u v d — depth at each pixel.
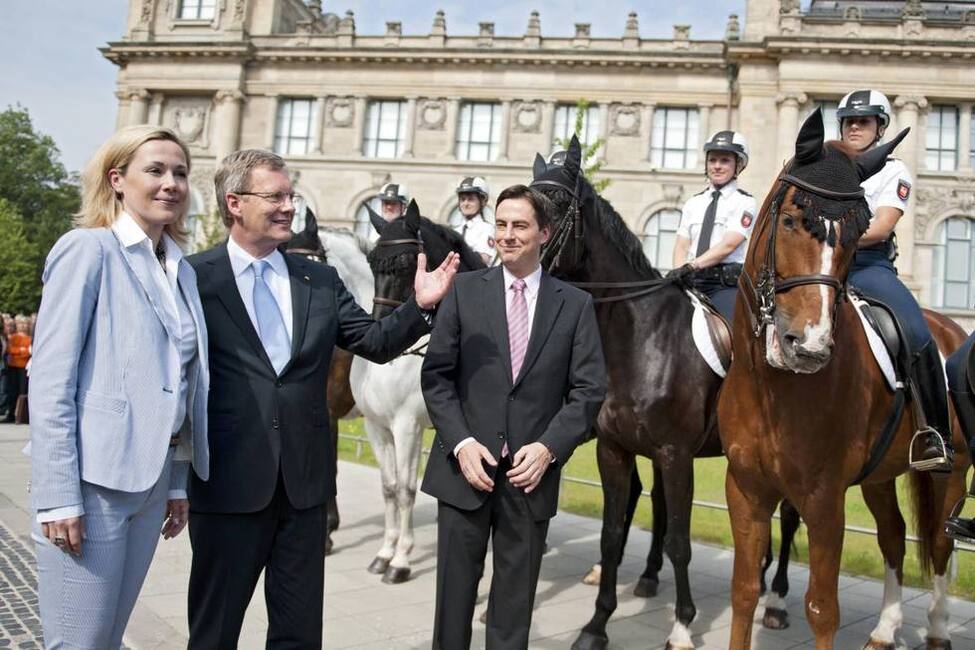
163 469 2.77
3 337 17.22
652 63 32.69
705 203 5.83
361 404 6.54
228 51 34.94
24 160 57.34
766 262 3.16
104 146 2.77
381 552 6.45
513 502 3.14
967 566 7.61
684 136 33.16
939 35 30.55
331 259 6.99
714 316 5.04
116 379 2.58
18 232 48.28
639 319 4.81
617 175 32.88
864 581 6.90
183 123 36.03
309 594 3.11
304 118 35.97
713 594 6.23
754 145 31.34
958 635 5.50
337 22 40.47
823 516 3.35
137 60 35.97
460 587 3.15
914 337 4.05
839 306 3.36
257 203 3.06
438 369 3.29
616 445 4.91
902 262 30.11
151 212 2.74
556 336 3.28
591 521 9.33
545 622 5.38
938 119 30.98
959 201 30.19
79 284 2.54
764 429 3.45
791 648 5.04
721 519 9.62
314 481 3.10
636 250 5.04
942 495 4.90
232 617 2.97
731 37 32.38
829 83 30.72
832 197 3.01
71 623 2.52
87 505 2.52
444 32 34.97
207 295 3.04
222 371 3.01
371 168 34.69
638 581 6.17
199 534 2.98
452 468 3.18
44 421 2.40
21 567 5.94
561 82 33.69
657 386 4.67
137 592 2.76
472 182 8.52
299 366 3.11
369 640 4.81
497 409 3.19
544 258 4.68
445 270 3.41
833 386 3.33
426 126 34.69
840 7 34.09
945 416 4.07
